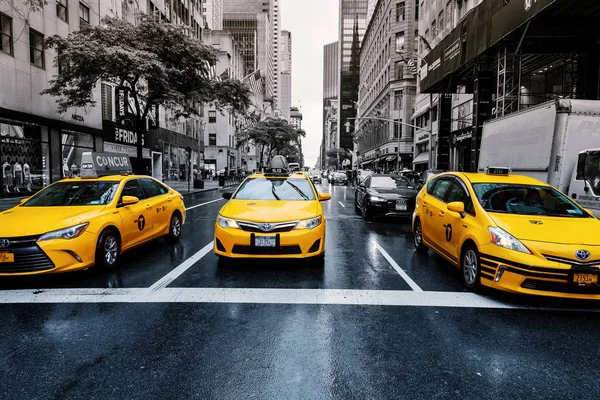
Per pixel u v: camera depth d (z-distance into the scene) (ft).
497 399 9.20
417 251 26.18
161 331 12.84
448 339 12.43
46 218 18.33
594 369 10.66
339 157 380.58
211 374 10.21
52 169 69.31
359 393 9.39
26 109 61.87
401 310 14.94
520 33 49.65
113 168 44.65
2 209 45.44
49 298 15.97
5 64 57.62
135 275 19.44
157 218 25.81
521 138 33.17
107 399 9.06
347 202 64.90
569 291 14.52
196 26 158.10
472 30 59.47
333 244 28.43
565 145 27.17
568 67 61.72
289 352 11.45
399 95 183.32
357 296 16.51
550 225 16.24
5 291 16.85
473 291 17.16
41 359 10.95
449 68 69.31
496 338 12.55
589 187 24.06
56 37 54.70
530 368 10.67
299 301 15.80
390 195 39.81
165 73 53.06
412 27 176.55
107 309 14.78
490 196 18.75
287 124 188.96
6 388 9.50
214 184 130.72
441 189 23.44
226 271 20.25
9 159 60.03
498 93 56.39
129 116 93.04
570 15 47.06
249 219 19.88
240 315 14.28
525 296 16.65
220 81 69.10
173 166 138.00
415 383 9.86
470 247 17.52
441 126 79.92
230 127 215.72
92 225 18.85
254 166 295.69
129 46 52.01
